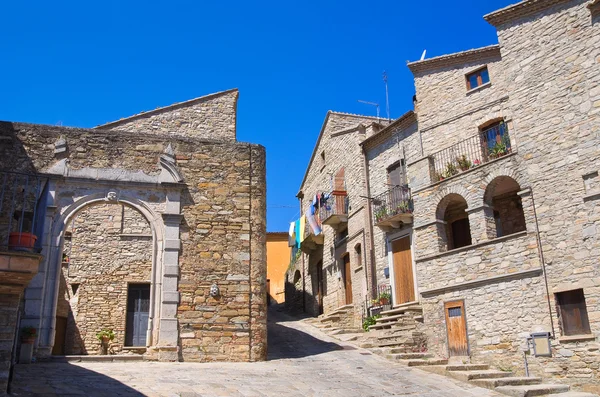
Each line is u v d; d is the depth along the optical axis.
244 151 16.20
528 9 16.30
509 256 15.40
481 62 18.89
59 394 9.58
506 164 16.12
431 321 17.19
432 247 17.81
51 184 14.38
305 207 30.25
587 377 13.17
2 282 8.33
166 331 14.10
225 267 15.05
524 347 14.52
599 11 14.69
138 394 9.99
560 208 14.52
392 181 21.33
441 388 12.21
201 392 10.45
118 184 14.84
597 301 13.31
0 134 14.41
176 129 22.16
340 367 14.01
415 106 20.97
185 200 15.28
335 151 25.59
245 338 14.62
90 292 19.58
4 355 8.28
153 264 14.63
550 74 15.50
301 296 29.47
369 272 21.16
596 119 14.20
